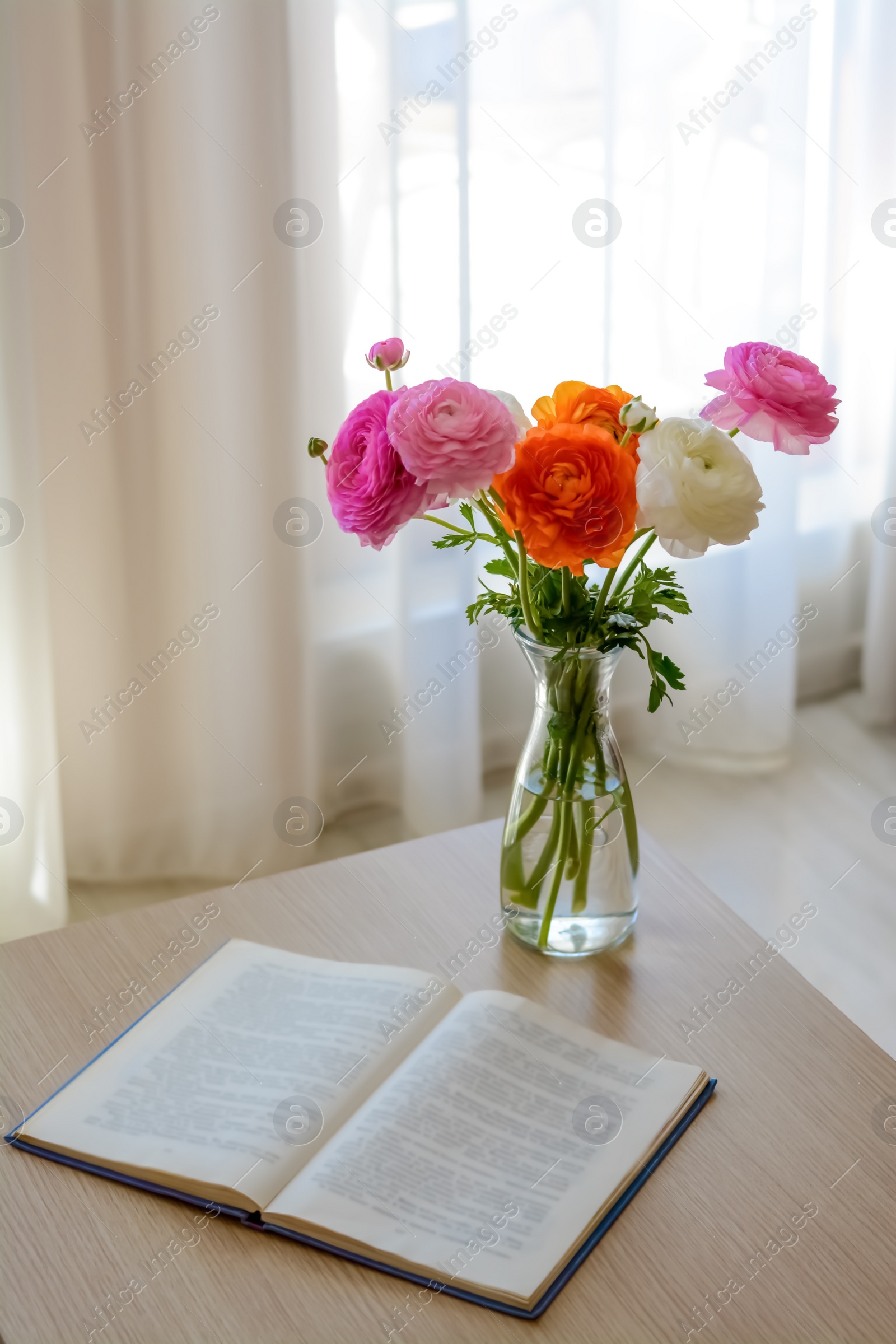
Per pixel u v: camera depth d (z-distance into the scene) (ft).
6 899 6.43
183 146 5.86
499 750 8.11
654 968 3.52
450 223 6.48
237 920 3.76
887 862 7.22
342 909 3.80
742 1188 2.79
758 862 7.22
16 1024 3.33
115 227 5.90
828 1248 2.64
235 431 6.34
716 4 6.82
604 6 6.70
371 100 6.36
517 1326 2.47
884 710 8.64
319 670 7.38
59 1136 2.91
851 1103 3.04
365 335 6.73
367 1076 3.08
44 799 6.34
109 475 6.29
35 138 5.69
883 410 8.30
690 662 8.12
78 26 5.59
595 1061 3.12
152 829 7.04
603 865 3.45
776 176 7.07
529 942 3.60
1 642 6.03
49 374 6.06
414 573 6.82
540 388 7.32
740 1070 3.15
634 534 3.03
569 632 3.16
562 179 6.96
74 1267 2.61
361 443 2.93
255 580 6.59
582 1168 2.81
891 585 8.32
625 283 7.29
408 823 7.35
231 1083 3.06
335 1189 2.74
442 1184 2.77
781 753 8.23
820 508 8.51
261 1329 2.48
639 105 6.98
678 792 7.98
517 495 2.79
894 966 6.33
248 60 5.77
